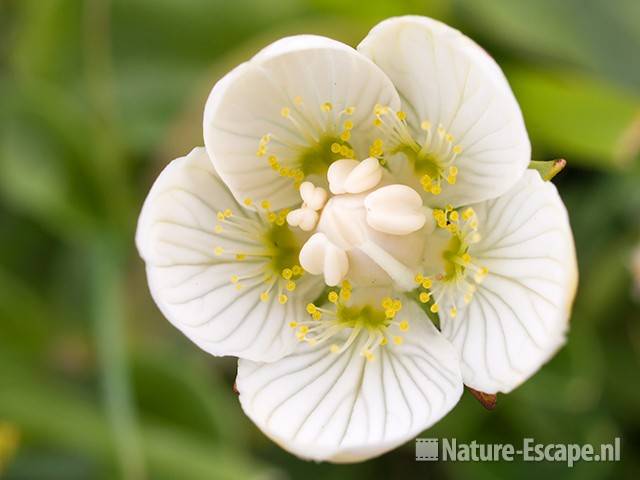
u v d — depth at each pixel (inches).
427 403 5.1
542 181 5.0
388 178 5.2
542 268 5.0
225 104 5.0
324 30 5.8
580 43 6.0
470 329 5.1
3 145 6.2
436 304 5.2
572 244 4.9
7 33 6.6
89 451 6.2
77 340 6.3
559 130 5.9
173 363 6.1
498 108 4.9
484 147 5.1
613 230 6.1
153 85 6.2
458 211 5.2
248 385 5.1
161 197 5.1
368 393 5.2
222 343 5.1
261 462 6.3
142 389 6.1
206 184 5.1
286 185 5.2
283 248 5.3
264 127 5.1
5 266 6.4
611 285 6.1
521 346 5.0
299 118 5.1
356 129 5.2
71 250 6.4
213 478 5.9
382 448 5.0
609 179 6.1
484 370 5.1
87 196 6.2
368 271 5.2
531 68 6.1
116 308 6.0
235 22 6.2
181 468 5.9
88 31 6.2
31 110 6.1
